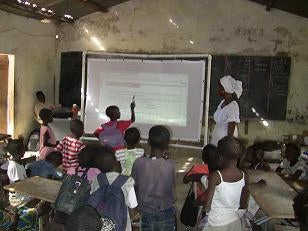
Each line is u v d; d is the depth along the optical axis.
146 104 5.55
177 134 5.39
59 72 8.27
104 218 2.27
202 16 7.46
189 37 7.57
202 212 2.95
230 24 7.32
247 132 7.34
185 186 5.45
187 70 5.32
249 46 7.26
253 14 7.18
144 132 5.55
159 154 2.56
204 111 5.26
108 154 2.47
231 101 3.91
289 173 4.28
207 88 5.12
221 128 3.99
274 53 7.15
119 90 5.66
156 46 7.79
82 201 2.35
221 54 7.40
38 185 3.04
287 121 7.19
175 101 5.40
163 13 7.69
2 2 5.79
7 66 6.92
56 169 3.66
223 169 2.31
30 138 7.02
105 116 5.71
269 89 7.15
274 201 2.77
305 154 4.45
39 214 3.16
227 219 2.30
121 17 7.91
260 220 2.98
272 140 6.98
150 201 2.48
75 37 8.16
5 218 2.98
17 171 3.40
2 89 6.96
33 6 6.37
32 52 7.37
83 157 2.51
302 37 7.01
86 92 5.79
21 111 7.17
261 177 3.42
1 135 5.56
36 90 7.61
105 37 8.03
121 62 5.64
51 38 8.02
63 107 8.01
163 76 5.45
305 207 1.40
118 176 2.41
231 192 2.27
